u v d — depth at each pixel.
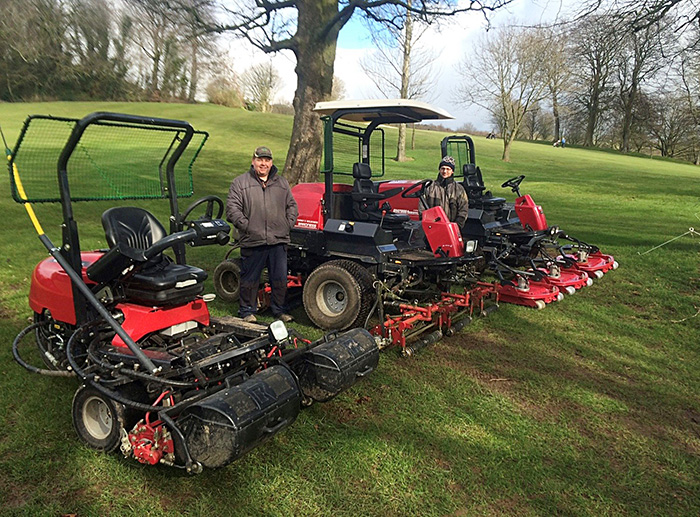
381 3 10.82
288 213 4.89
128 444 2.69
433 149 29.03
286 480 2.78
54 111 24.50
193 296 3.40
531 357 4.61
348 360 3.23
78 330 3.12
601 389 4.04
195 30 10.95
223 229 3.59
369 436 3.22
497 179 20.77
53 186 3.58
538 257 7.87
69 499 2.61
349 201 5.77
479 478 2.88
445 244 5.11
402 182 7.51
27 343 4.46
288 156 11.33
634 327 5.47
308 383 3.26
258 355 3.25
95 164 3.83
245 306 4.96
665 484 2.91
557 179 21.23
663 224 11.99
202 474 2.80
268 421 2.59
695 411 3.75
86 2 17.59
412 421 3.43
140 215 3.60
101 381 2.81
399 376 4.10
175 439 2.55
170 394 2.72
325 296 5.07
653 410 3.74
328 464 2.93
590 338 5.12
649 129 41.66
